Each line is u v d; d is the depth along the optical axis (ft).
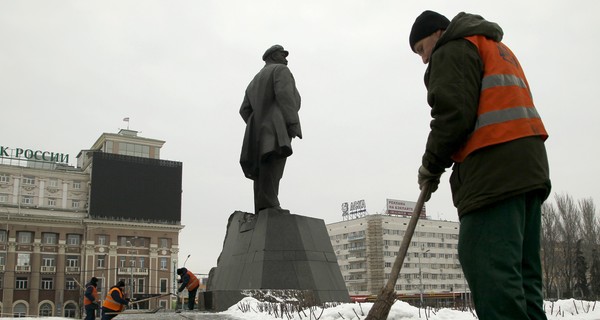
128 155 213.05
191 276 40.98
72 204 203.92
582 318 26.96
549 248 154.40
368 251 245.45
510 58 7.59
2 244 184.34
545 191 7.13
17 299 183.11
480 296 6.79
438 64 7.52
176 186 209.67
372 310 8.24
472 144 7.13
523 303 6.54
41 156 215.31
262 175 38.75
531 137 7.02
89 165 209.56
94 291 46.70
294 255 36.24
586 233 160.76
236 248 39.45
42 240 190.70
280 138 37.50
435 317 24.72
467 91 7.14
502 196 6.77
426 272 250.57
